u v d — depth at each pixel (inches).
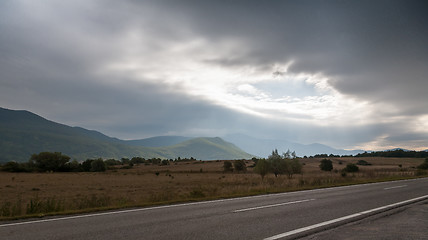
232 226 276.5
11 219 316.2
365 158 5802.2
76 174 3452.3
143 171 4180.6
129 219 316.2
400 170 2327.8
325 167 3223.4
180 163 6747.1
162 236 237.6
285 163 1904.5
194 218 320.8
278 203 450.3
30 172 4030.5
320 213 351.3
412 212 360.2
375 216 331.3
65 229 265.3
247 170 3976.4
